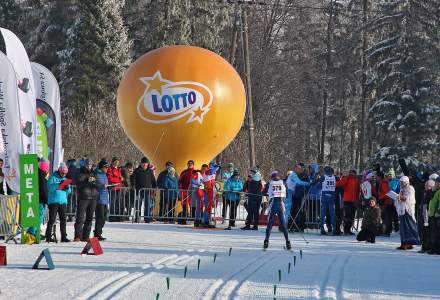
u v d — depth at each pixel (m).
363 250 21.22
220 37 69.62
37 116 25.33
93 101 64.38
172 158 32.56
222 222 31.25
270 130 66.38
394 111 61.66
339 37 78.06
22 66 22.73
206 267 16.08
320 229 27.81
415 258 19.47
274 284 13.87
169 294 12.45
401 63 62.00
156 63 32.00
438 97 61.66
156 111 31.53
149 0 70.62
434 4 63.19
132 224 28.86
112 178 30.05
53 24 74.31
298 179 26.66
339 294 12.96
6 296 12.05
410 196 21.86
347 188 27.16
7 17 79.12
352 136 82.38
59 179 20.56
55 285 13.18
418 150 60.72
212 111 31.66
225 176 32.41
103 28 66.31
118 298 12.00
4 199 20.33
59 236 22.66
